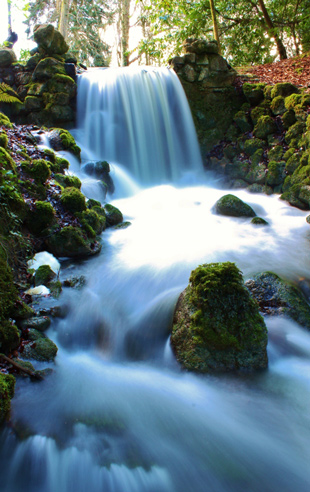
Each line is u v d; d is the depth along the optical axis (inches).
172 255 215.6
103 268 203.5
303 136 338.3
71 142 315.9
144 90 410.9
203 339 138.3
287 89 383.9
